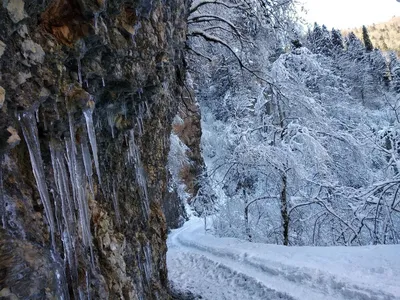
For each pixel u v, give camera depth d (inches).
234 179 516.4
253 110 490.0
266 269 311.4
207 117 932.6
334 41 1507.1
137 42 154.8
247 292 285.1
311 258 303.0
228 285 315.6
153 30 171.5
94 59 129.7
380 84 1056.2
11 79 85.7
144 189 221.6
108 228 148.3
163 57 192.1
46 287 81.7
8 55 84.5
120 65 146.4
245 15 407.2
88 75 131.8
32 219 89.6
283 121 466.6
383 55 1326.3
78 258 113.2
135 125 198.7
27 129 92.7
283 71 450.3
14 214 83.0
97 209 143.3
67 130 115.4
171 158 746.8
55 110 106.1
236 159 479.8
